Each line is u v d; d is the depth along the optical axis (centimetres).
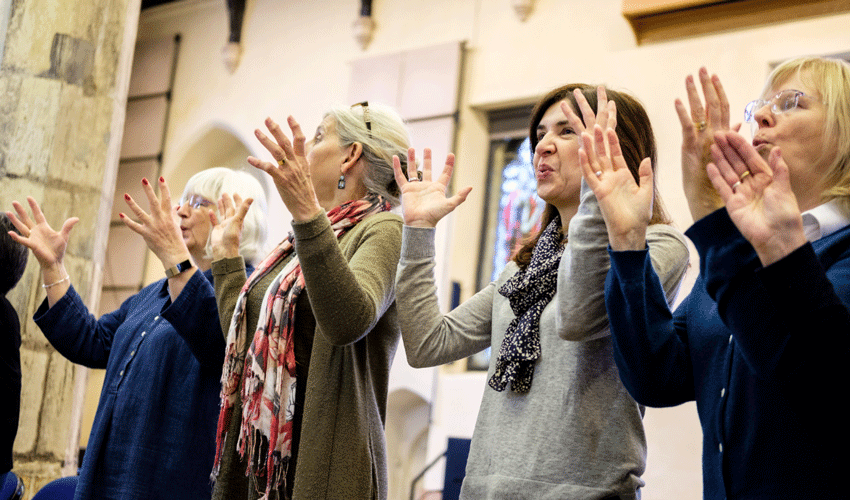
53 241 293
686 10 768
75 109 436
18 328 276
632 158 195
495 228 890
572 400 169
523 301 187
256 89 1065
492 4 913
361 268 200
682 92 758
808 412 125
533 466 167
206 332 243
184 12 1159
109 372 268
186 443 247
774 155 129
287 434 198
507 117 902
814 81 152
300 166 188
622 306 152
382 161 227
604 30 825
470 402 831
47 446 406
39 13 436
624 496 162
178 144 1113
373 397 206
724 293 132
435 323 195
